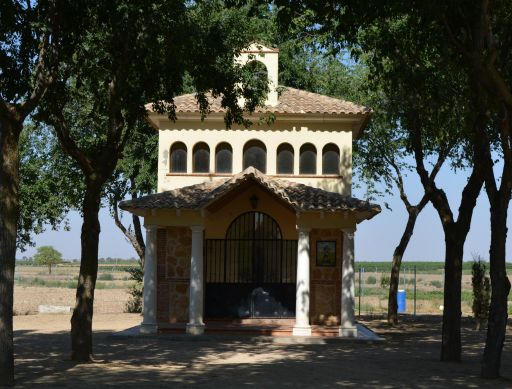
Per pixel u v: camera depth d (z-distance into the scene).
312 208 24.08
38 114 17.44
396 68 19.92
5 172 13.88
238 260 26.67
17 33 15.72
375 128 33.12
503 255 15.87
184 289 26.45
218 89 18.50
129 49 17.25
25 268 130.00
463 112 20.77
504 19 16.95
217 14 21.27
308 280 24.62
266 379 15.69
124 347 22.05
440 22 15.73
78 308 17.92
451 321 19.12
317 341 23.95
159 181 27.08
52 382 14.64
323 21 17.30
